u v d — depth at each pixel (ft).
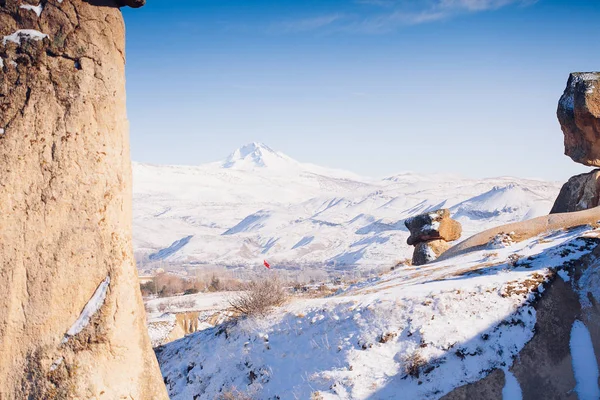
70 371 24.64
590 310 61.31
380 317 64.90
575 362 56.90
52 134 25.68
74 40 26.30
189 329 163.32
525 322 60.13
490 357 57.41
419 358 58.34
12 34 26.03
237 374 69.10
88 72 26.40
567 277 64.80
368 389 57.77
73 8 26.43
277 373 65.77
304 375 63.00
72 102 25.99
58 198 25.48
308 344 66.95
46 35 26.08
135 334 26.45
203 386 70.03
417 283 76.54
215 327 81.00
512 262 71.92
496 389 55.36
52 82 25.96
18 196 25.12
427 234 119.65
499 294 62.95
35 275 24.93
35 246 25.07
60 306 25.03
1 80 25.64
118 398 25.27
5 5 26.21
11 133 25.35
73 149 25.81
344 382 59.16
